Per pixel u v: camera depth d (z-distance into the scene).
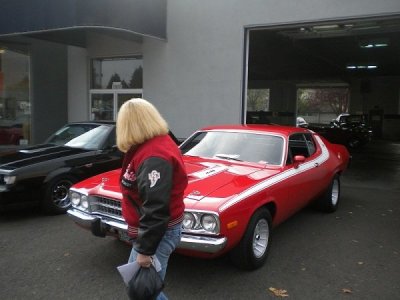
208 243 3.74
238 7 10.09
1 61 11.55
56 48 12.70
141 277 2.48
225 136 5.80
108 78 12.63
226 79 10.43
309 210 7.14
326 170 6.36
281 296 3.88
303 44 16.42
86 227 4.46
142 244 2.38
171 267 4.49
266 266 4.57
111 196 4.18
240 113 10.37
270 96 33.00
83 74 12.77
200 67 10.72
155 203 2.39
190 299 3.79
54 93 12.77
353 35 12.82
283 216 5.05
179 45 10.92
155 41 11.25
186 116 11.02
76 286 4.05
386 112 29.66
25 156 6.81
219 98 10.56
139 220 2.47
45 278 4.23
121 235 4.13
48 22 9.52
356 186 9.72
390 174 11.73
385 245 5.36
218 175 4.61
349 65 23.06
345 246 5.29
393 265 4.69
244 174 4.71
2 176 6.22
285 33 13.39
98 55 12.40
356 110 30.72
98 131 7.62
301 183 5.37
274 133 5.62
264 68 24.83
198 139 5.94
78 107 12.99
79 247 5.12
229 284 4.11
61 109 13.04
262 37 14.18
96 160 7.07
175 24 10.91
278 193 4.71
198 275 4.30
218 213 3.75
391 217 6.77
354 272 4.48
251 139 5.62
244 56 10.30
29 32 9.80
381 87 29.66
